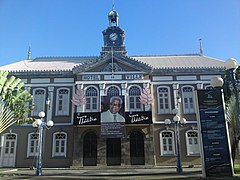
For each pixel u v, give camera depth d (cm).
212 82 1326
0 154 2758
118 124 2667
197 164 2712
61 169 2511
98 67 2909
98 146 2673
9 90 1697
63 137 2800
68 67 3139
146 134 2700
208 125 1305
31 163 2730
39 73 2959
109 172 2088
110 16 3528
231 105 1777
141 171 2125
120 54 2931
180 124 2370
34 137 2814
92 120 2683
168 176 1619
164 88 2933
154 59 3403
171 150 2753
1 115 1592
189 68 2964
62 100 2909
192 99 2908
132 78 2880
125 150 2658
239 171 1692
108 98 2738
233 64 1216
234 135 1838
